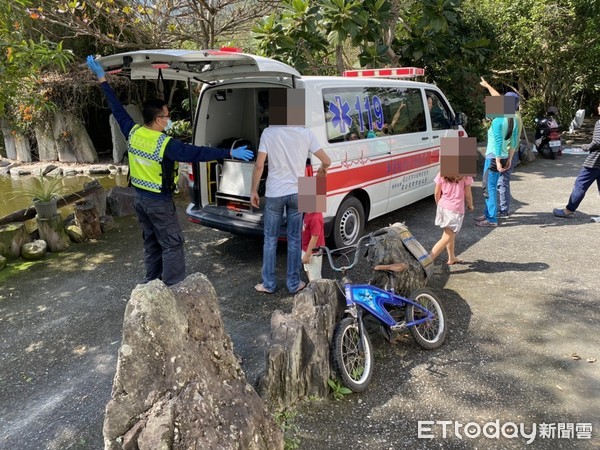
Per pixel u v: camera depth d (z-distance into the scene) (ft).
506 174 20.61
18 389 10.49
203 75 15.01
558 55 42.57
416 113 20.65
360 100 17.13
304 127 13.24
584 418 9.05
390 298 11.05
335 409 9.35
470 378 10.26
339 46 29.45
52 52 14.19
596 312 12.85
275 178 13.34
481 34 35.83
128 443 6.57
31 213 19.40
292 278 14.21
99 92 40.42
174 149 11.93
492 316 12.76
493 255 16.94
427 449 8.38
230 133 18.81
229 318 13.06
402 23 32.55
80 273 16.55
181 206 25.11
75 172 37.65
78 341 12.31
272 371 9.05
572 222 20.27
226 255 17.85
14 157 42.80
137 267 16.97
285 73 13.14
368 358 10.16
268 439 7.71
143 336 6.81
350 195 16.97
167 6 28.73
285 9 27.58
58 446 8.75
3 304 14.40
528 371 10.44
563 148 40.06
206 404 6.97
